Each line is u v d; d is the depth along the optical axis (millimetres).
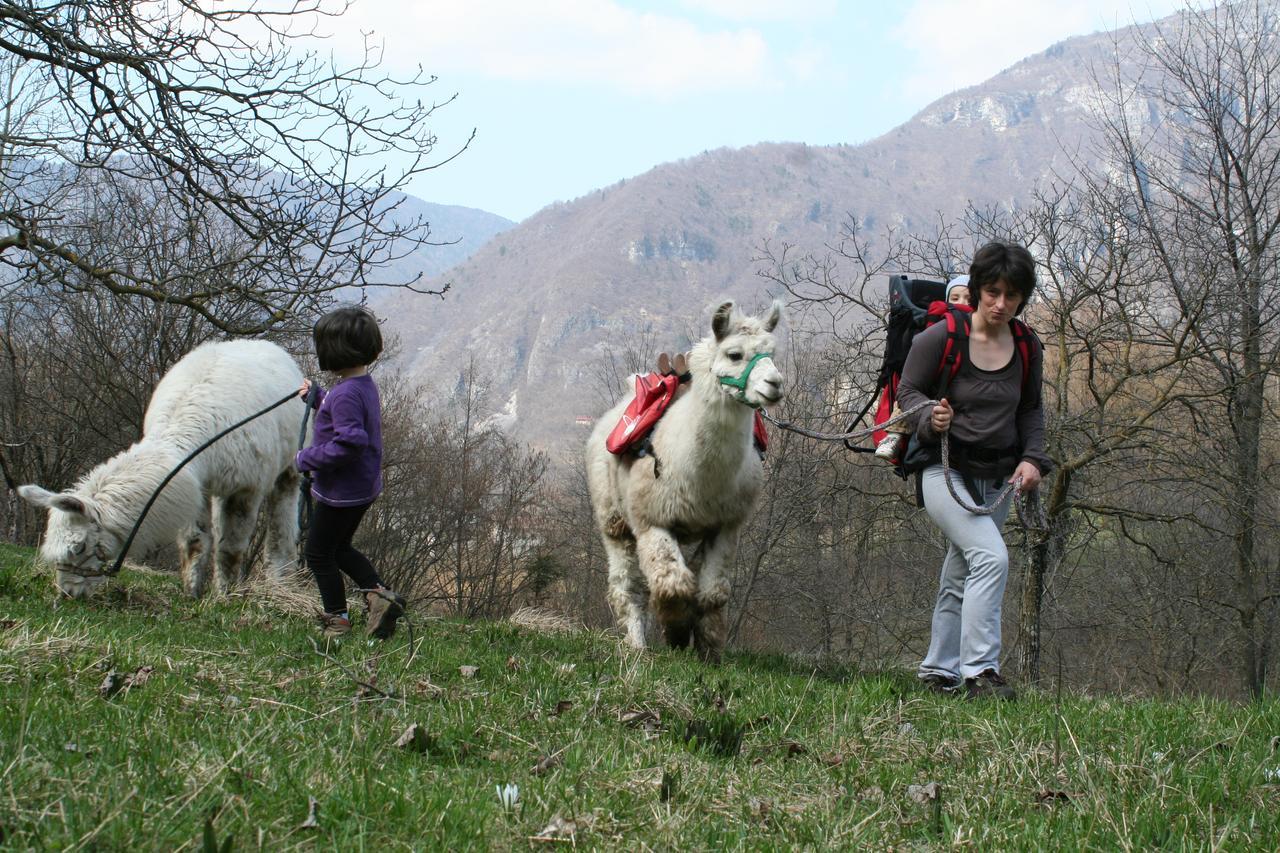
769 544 17016
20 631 4238
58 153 8266
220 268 8797
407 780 2863
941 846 2855
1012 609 17391
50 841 2230
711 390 6348
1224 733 4113
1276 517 13383
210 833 2223
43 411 18156
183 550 7621
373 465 5578
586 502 24391
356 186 8656
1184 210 12367
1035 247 12555
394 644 5281
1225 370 11414
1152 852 2756
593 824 2693
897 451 5930
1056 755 3496
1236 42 12688
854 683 5664
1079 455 11398
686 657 6746
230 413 7352
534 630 7820
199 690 3746
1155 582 16234
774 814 2961
